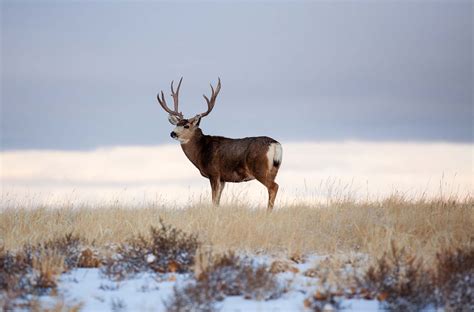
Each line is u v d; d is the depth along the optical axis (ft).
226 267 90.84
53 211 142.20
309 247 111.75
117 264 98.43
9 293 85.05
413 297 83.56
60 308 80.59
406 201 154.10
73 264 101.09
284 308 82.38
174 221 123.65
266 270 95.09
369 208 144.36
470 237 116.88
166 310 81.00
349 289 89.66
